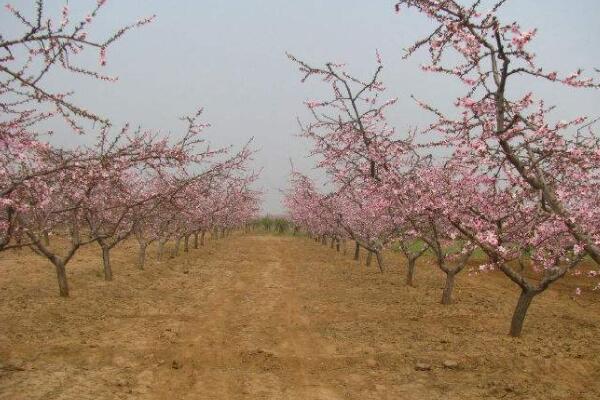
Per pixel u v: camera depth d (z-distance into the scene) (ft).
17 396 17.62
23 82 14.57
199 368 22.54
